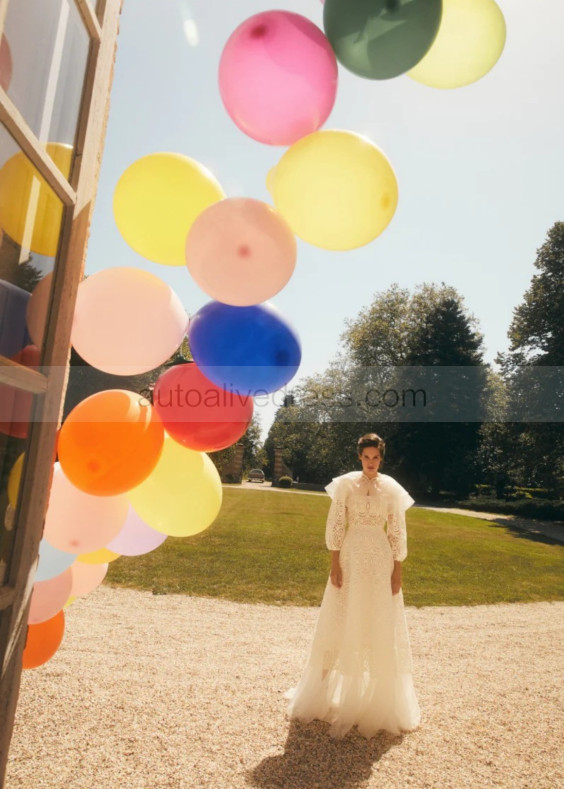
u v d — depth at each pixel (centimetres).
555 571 935
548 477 2189
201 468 243
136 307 212
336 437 3189
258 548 960
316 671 303
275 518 1490
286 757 255
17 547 156
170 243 220
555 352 2106
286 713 305
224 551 908
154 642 428
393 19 186
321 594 655
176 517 236
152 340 215
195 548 917
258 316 213
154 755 246
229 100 202
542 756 269
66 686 317
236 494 2428
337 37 196
